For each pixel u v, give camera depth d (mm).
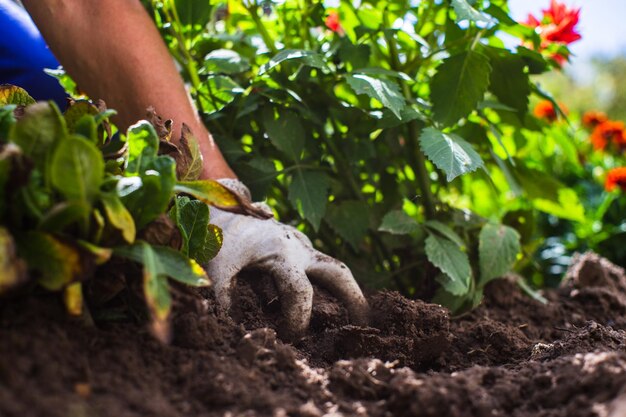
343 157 1989
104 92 1645
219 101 1848
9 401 864
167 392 1056
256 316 1458
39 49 2014
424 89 2029
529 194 2256
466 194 2467
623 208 3396
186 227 1308
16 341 963
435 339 1462
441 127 1828
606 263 2410
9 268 930
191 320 1176
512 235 1872
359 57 1824
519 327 1836
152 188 1116
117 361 1068
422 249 1974
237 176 1805
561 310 2078
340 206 1892
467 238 1976
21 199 996
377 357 1404
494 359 1525
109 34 1604
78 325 1090
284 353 1188
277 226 1534
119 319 1184
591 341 1451
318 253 1539
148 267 1025
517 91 1893
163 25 1874
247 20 2018
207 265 1427
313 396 1119
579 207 2342
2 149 970
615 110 14586
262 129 1936
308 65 1743
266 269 1467
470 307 1845
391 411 1086
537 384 1157
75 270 985
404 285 2010
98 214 1017
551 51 2041
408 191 2113
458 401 1079
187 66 1918
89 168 984
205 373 1103
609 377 1066
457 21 1601
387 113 1746
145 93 1610
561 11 2047
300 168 1817
